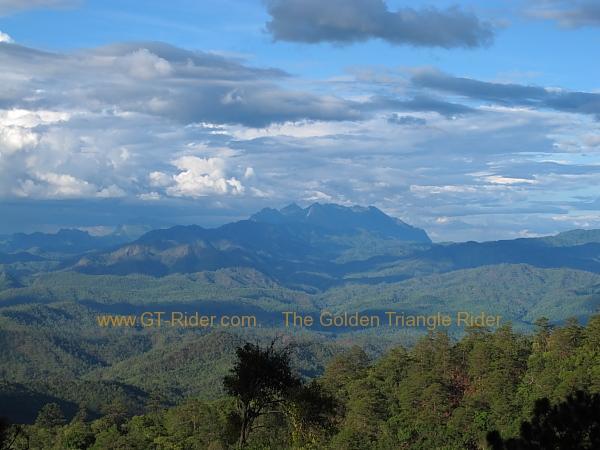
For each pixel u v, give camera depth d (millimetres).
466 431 87062
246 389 45750
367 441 89500
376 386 105188
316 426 47688
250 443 49625
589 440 19875
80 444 106875
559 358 97688
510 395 90125
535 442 20078
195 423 100688
